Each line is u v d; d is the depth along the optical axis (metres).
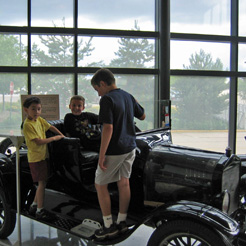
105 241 1.99
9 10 5.41
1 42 5.43
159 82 5.75
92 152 2.77
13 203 2.55
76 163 2.37
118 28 5.74
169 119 3.54
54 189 2.51
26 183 2.68
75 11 5.54
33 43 5.47
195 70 5.88
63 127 3.02
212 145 6.12
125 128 2.04
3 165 2.60
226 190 1.98
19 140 2.26
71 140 2.36
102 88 2.10
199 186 1.98
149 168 2.15
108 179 2.05
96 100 5.71
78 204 2.39
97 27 5.68
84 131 2.89
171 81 5.89
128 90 5.82
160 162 2.13
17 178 2.31
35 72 5.48
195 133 6.07
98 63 5.70
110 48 5.72
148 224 2.11
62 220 2.37
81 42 5.61
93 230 2.15
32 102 2.37
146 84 5.87
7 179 2.57
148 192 2.16
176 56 5.89
